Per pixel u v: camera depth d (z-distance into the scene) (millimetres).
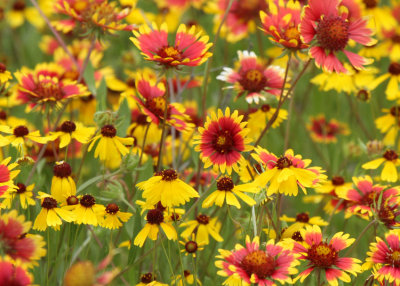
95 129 1256
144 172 1218
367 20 1206
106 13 1296
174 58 1182
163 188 1133
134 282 1206
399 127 1475
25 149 1272
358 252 1351
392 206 1205
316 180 1167
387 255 1139
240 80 1312
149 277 1180
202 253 1290
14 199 1160
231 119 1173
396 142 1439
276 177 1146
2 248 1038
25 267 1017
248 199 1146
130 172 1261
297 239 1186
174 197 1130
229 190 1150
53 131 1272
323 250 1117
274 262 1092
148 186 1136
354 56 1204
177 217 1187
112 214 1156
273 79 1321
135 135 1387
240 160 1165
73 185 1170
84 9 1293
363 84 1470
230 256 1097
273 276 1077
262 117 1379
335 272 1112
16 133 1200
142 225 1170
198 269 1291
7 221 1042
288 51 1195
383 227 1194
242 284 1065
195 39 1213
